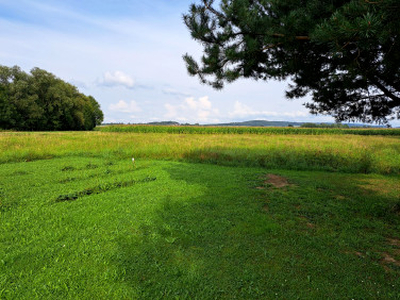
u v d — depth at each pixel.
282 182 7.49
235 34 4.12
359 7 2.72
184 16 4.16
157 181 7.35
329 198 5.79
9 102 45.25
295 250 3.25
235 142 18.02
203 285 2.51
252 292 2.40
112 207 4.93
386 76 3.77
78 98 58.81
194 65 4.44
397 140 23.67
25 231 3.77
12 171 8.62
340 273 2.74
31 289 2.41
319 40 3.14
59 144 15.63
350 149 13.55
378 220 4.42
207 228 3.94
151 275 2.68
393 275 2.72
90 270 2.72
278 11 3.93
